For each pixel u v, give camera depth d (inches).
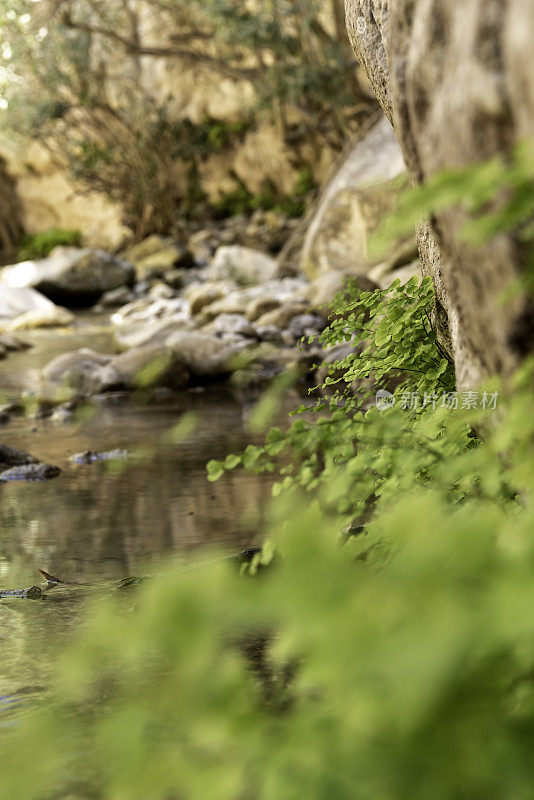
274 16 1059.3
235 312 746.2
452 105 76.6
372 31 166.6
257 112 1208.2
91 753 110.6
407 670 53.0
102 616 59.7
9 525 263.0
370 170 829.2
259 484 294.4
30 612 186.2
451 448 101.1
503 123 70.0
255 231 1254.9
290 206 1280.8
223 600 58.0
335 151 1162.6
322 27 1093.1
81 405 481.7
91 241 1471.5
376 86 170.7
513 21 66.4
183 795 70.3
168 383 518.0
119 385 517.7
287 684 122.1
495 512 80.3
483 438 101.9
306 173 1286.9
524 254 72.1
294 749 62.5
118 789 64.1
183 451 353.7
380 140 858.1
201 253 1253.1
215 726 63.9
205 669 60.5
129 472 324.2
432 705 55.9
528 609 54.3
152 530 250.7
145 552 230.7
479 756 56.3
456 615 55.1
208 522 255.3
